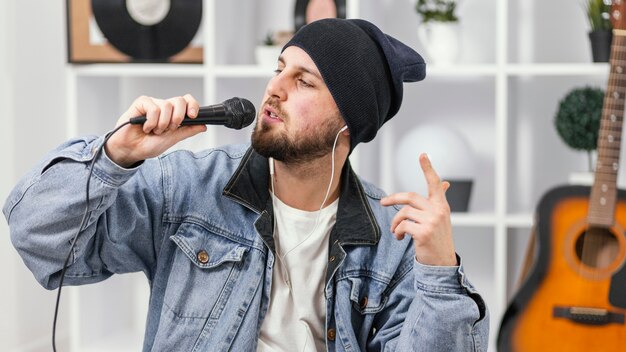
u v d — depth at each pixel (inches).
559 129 119.9
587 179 117.3
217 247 66.1
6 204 61.5
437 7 127.9
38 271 61.6
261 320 66.4
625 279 95.2
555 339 94.5
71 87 125.5
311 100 65.1
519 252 133.2
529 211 127.6
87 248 63.2
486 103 131.3
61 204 58.5
